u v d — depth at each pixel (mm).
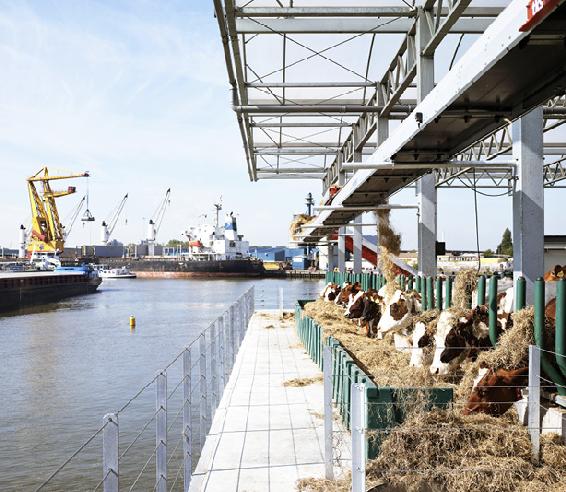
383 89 15461
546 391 6430
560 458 5000
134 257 168750
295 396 9805
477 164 9414
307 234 27469
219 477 6203
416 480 4766
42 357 27922
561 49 4891
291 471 6336
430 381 6969
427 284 10477
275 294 70312
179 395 17984
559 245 24750
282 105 15281
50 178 118312
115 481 3924
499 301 7742
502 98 6133
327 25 12398
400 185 11805
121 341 33312
